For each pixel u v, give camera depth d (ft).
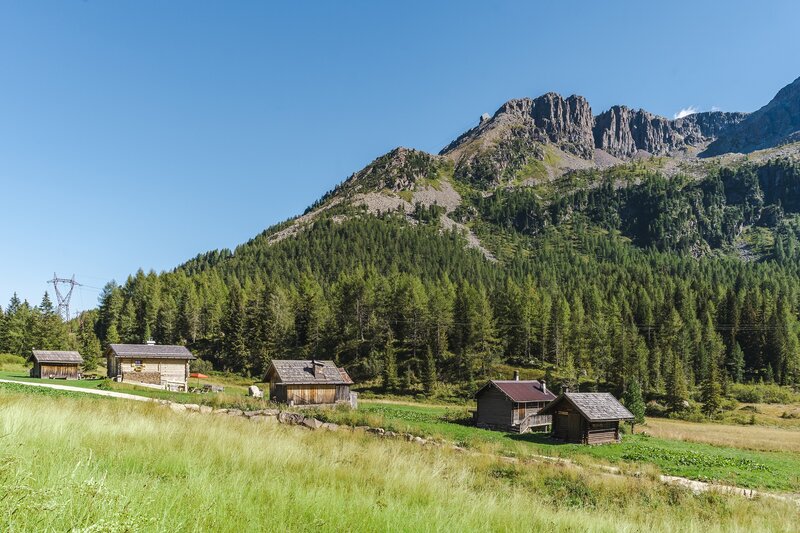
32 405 58.85
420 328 396.37
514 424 184.85
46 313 411.34
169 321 448.24
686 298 495.82
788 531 51.78
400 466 46.60
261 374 379.35
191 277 613.11
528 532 29.94
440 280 604.90
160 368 237.45
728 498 71.05
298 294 499.10
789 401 340.59
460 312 396.57
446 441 119.75
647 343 422.82
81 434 40.52
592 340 384.06
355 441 73.41
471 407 270.26
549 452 126.21
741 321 460.96
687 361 384.68
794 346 400.47
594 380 358.64
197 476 28.89
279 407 158.71
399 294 427.74
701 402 323.98
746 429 240.12
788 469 126.41
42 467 24.98
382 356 377.30
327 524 23.39
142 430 47.39
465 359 362.94
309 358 404.16
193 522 19.83
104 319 476.95
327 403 206.18
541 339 410.52
